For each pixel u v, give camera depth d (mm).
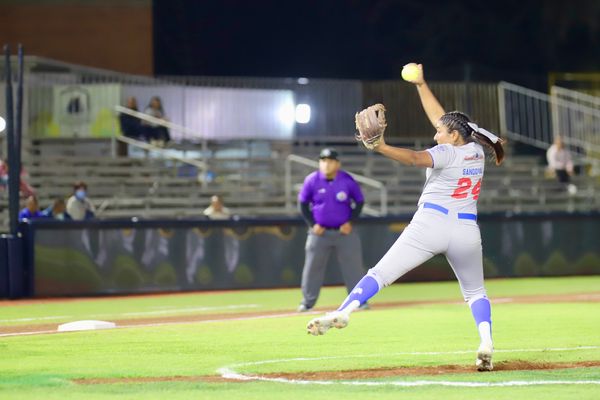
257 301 49344
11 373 22922
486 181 86312
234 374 22641
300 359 25266
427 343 29062
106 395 19609
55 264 54125
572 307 42688
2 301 51250
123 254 55688
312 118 89188
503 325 34656
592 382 21078
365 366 23938
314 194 41312
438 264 63656
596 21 129750
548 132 92875
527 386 20547
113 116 82000
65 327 33844
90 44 100750
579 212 66562
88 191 76500
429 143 91188
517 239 65062
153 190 77500
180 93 85375
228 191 78750
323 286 59938
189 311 43062
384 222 61344
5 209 71125
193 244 57500
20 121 52625
